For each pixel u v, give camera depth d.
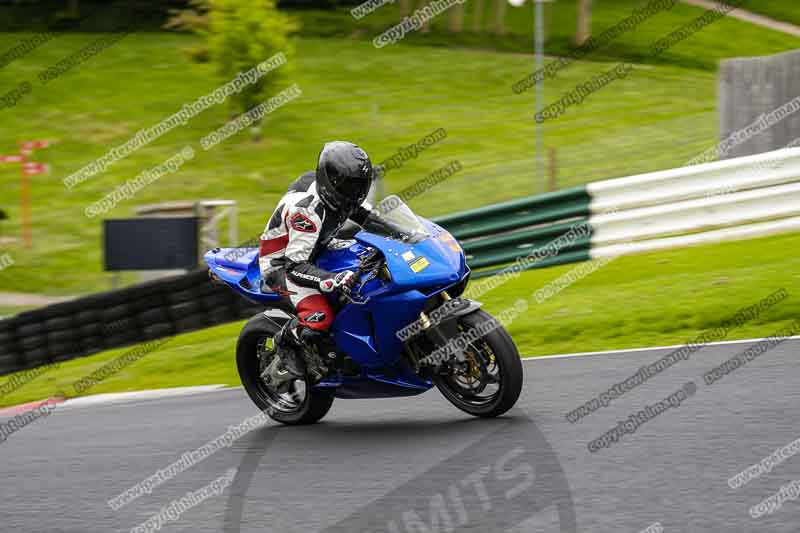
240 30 91.19
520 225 41.12
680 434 18.09
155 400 29.55
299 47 134.88
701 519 13.83
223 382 31.92
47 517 17.58
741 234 39.50
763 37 137.62
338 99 110.44
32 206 81.62
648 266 38.06
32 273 66.88
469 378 20.86
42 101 109.88
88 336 41.38
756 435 17.53
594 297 34.41
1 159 76.12
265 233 22.06
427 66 124.94
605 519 14.20
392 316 20.28
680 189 39.50
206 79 117.94
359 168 20.14
